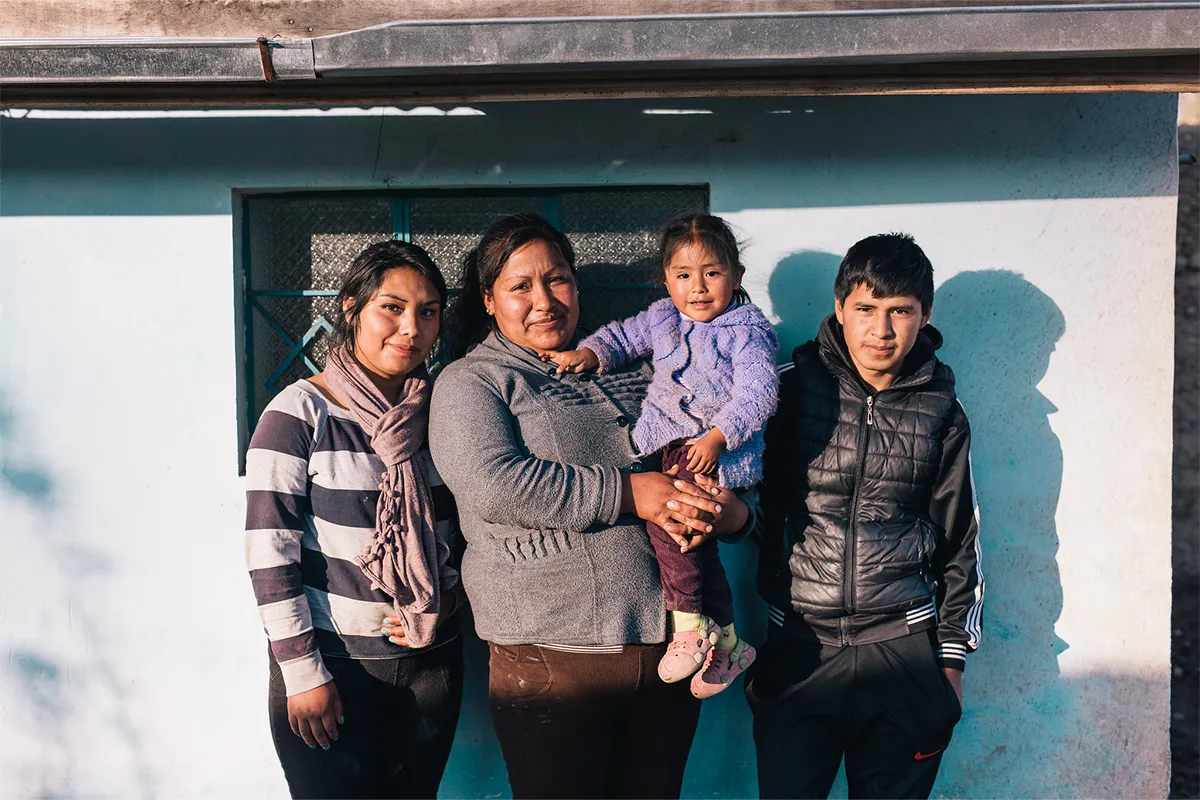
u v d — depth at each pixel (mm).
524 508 2066
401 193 2797
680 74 2377
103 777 2762
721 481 2252
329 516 2225
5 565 2721
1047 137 2719
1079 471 2770
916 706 2377
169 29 2371
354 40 2176
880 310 2258
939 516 2430
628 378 2383
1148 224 2730
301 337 2834
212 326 2701
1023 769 2809
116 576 2723
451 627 2420
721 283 2348
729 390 2289
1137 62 2350
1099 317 2748
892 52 2178
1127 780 2805
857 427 2359
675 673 2145
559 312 2307
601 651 2129
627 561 2148
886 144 2721
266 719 2738
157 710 2746
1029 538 2773
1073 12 2162
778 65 2305
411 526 2244
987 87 2387
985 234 2738
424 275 2270
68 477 2713
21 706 2744
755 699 2518
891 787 2420
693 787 2830
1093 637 2793
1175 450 3791
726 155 2717
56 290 2688
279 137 2686
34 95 2428
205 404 2707
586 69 2256
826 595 2363
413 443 2293
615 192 2830
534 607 2133
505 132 2697
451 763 2795
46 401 2699
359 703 2258
